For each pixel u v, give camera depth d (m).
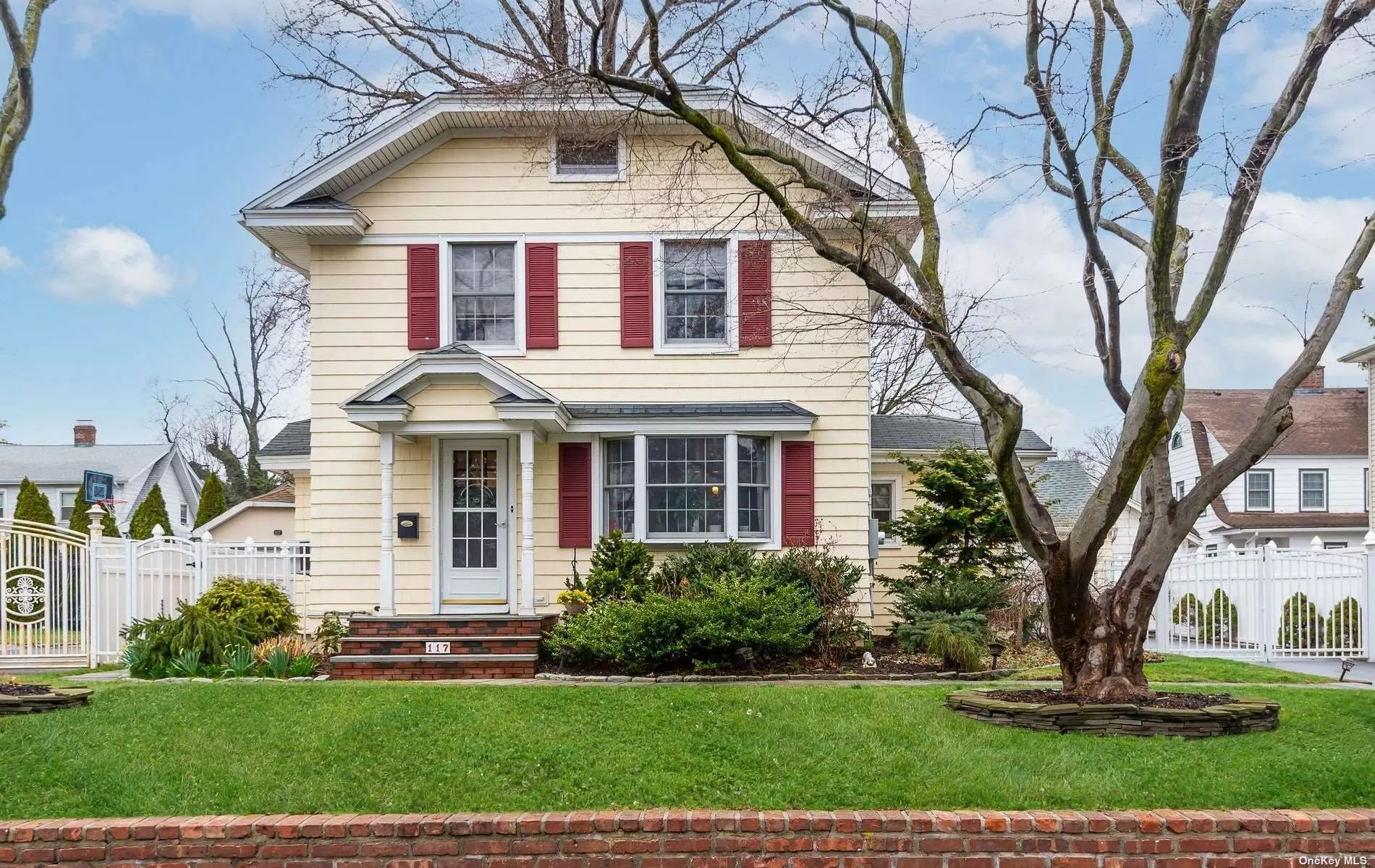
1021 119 10.16
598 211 15.58
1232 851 7.00
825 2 10.23
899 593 15.84
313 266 15.45
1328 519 30.42
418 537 15.22
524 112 14.52
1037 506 10.00
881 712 9.54
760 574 13.88
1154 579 9.57
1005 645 14.16
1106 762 8.12
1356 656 15.17
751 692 10.51
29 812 7.42
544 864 7.07
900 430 20.39
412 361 13.91
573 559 15.12
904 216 14.62
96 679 12.62
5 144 10.47
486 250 15.68
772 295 15.41
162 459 40.25
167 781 7.93
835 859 7.04
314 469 15.31
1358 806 7.41
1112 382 10.45
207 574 15.52
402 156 15.53
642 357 15.52
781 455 15.39
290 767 8.20
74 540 14.79
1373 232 9.44
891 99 10.90
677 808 7.42
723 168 15.38
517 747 8.55
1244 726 8.98
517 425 14.13
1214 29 8.92
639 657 12.57
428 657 13.12
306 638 14.94
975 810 7.32
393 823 7.15
